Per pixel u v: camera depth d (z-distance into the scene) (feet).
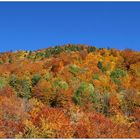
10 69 451.12
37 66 480.23
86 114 171.12
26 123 125.90
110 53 581.94
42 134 124.26
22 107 174.40
